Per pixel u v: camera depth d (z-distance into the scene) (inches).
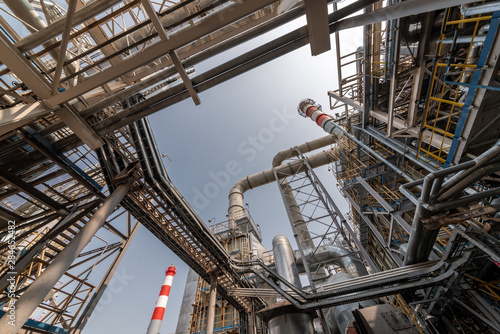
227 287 727.1
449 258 353.1
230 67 257.1
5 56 198.2
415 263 406.6
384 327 318.0
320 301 434.3
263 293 630.5
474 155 294.2
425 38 336.2
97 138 302.5
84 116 284.4
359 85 529.0
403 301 458.6
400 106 499.5
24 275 378.3
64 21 202.1
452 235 319.3
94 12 202.5
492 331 383.6
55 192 408.2
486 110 256.4
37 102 237.5
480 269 346.0
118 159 466.3
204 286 975.0
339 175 792.3
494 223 304.2
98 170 546.6
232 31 430.0
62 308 436.5
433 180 251.9
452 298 393.4
